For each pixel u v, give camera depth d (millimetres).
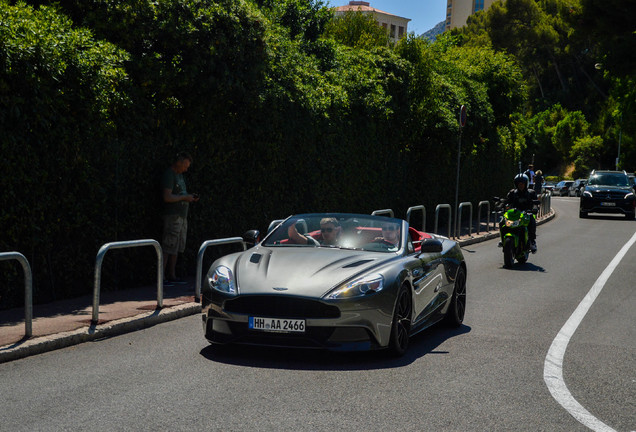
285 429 4352
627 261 15367
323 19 21250
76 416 4539
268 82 12102
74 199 8758
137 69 9578
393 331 6348
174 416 4570
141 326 7645
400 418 4633
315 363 6156
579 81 91875
